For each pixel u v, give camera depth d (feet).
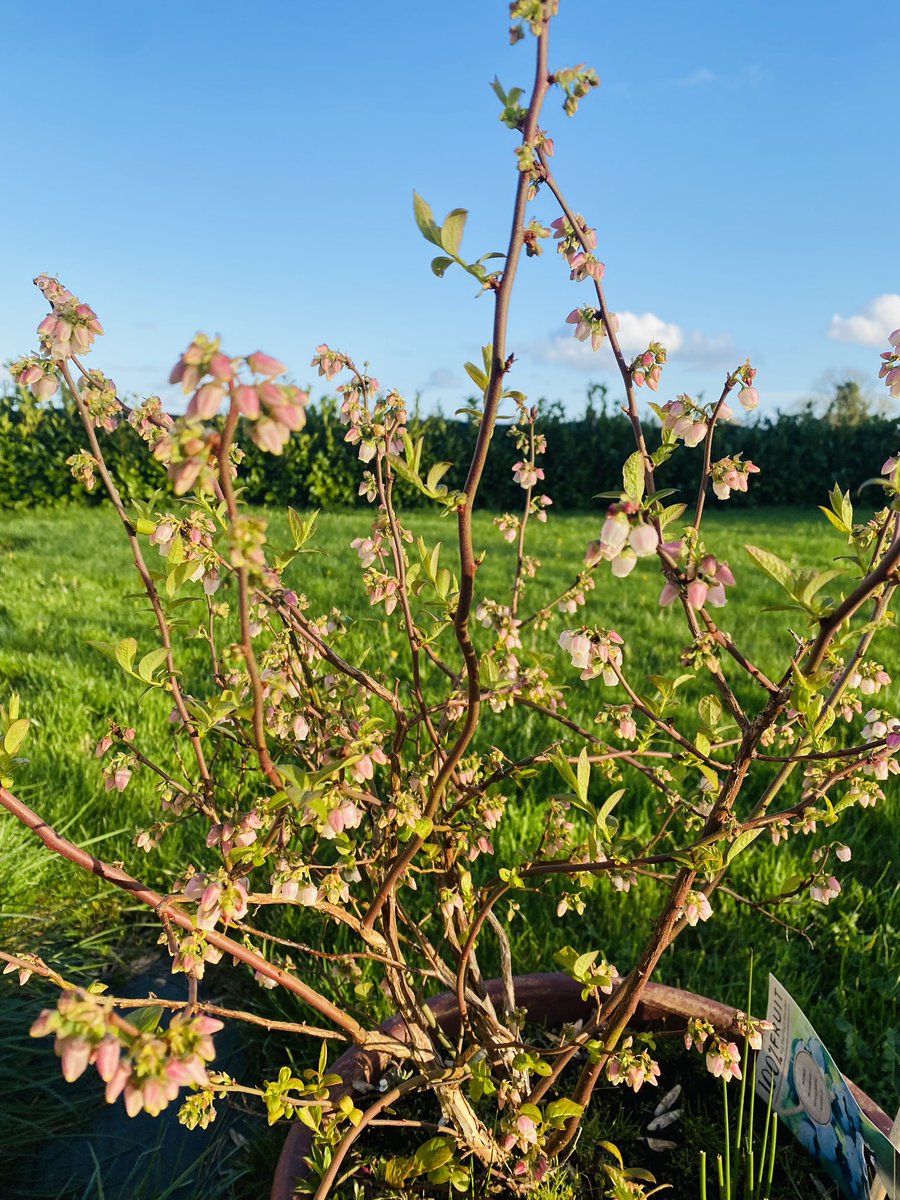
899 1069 8.81
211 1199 7.78
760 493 71.56
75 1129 8.73
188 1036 3.62
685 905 5.55
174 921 5.04
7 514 53.78
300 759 7.03
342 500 59.98
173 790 7.20
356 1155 6.92
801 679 4.58
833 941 10.52
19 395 56.03
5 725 4.66
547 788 13.51
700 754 5.46
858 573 5.43
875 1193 5.98
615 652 5.43
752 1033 6.54
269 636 10.72
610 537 4.40
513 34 4.34
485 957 10.13
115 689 16.85
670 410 5.63
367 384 6.40
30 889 11.23
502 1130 6.48
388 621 19.24
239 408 3.30
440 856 6.54
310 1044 9.27
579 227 5.53
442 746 6.33
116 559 33.45
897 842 12.30
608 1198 6.74
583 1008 8.05
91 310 5.27
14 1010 9.43
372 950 7.27
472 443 63.87
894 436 71.77
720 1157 6.33
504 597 25.76
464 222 4.00
